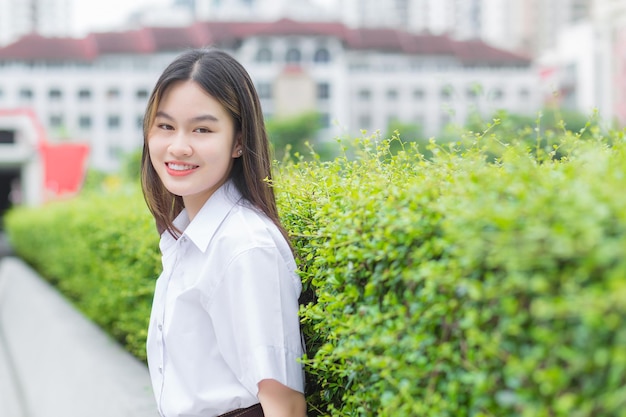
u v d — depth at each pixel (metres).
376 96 57.84
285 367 1.49
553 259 0.95
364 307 1.36
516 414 1.04
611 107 52.88
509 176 1.18
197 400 1.58
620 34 53.50
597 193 0.99
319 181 1.86
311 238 1.68
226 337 1.55
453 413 1.14
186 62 1.67
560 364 0.97
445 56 59.78
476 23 97.75
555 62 58.16
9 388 5.12
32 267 12.00
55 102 54.09
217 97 1.64
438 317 1.17
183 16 74.25
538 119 1.76
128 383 3.06
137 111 54.44
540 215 0.98
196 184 1.65
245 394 1.56
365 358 1.32
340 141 1.96
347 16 98.75
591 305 0.88
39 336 5.28
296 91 56.81
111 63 57.28
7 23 99.19
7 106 53.78
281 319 1.51
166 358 1.66
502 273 1.03
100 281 4.56
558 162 1.56
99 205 5.64
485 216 1.04
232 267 1.52
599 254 0.87
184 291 1.59
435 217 1.18
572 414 0.94
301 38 58.28
